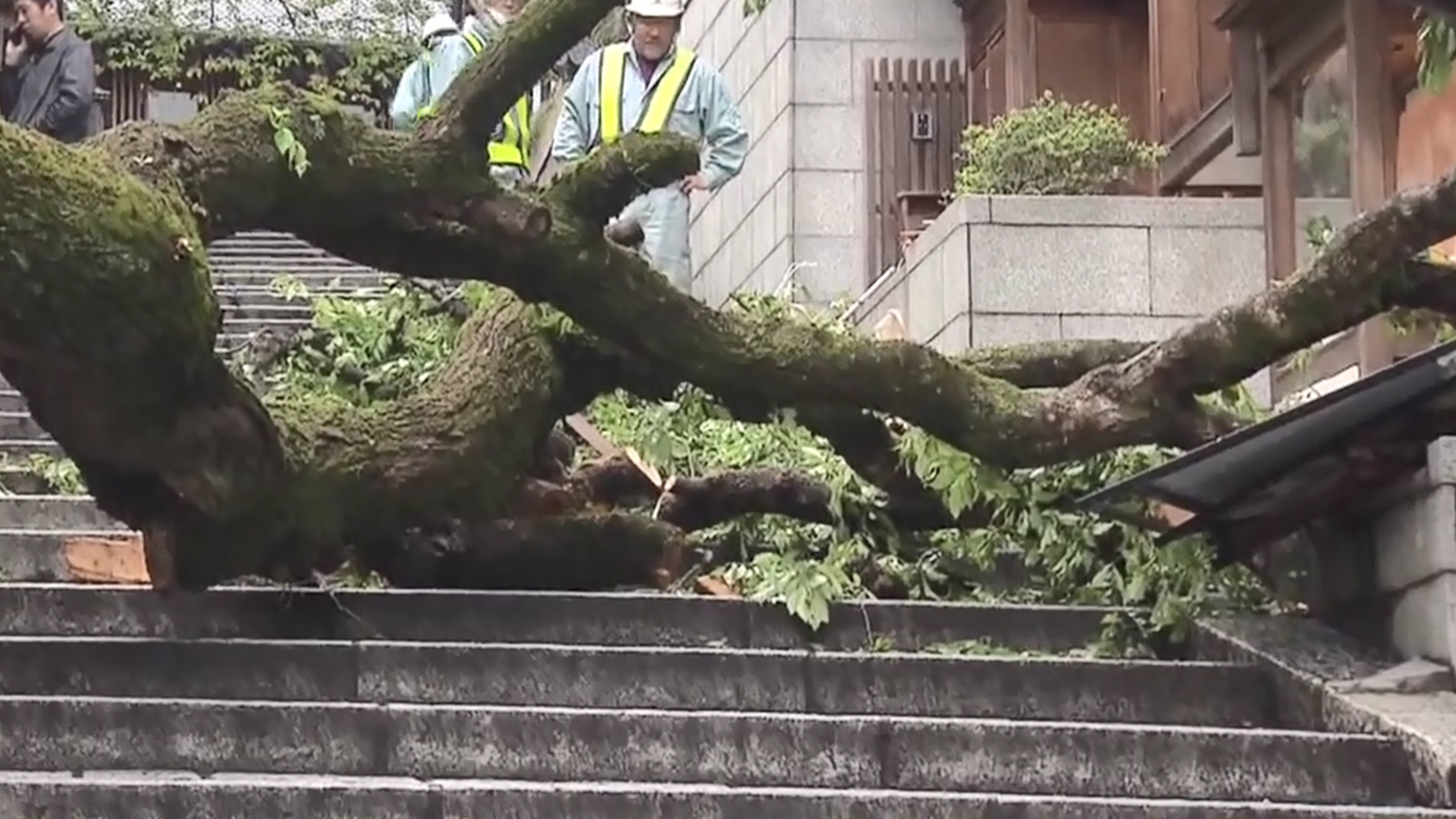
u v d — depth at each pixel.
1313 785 10.13
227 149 10.26
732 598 12.20
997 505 13.01
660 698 10.95
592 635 11.86
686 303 11.12
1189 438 11.68
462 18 24.00
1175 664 11.36
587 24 10.63
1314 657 11.44
